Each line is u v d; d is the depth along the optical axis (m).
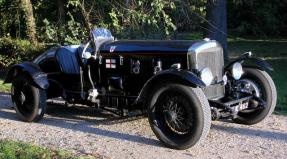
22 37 14.49
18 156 6.20
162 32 12.31
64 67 8.16
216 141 6.88
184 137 6.46
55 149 6.51
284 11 23.41
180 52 6.83
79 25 13.02
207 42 6.98
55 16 14.94
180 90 6.37
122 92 7.46
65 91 8.15
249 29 23.69
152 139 7.02
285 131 7.36
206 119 6.29
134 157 6.24
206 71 6.57
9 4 14.35
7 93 10.77
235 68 7.32
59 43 13.45
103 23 12.65
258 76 7.50
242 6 22.45
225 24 13.68
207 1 13.46
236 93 7.23
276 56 16.98
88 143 6.86
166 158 6.20
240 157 6.22
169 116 6.51
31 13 14.30
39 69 8.01
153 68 7.10
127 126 7.73
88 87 7.88
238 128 7.52
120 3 12.49
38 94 7.94
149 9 12.20
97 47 7.70
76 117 8.41
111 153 6.40
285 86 11.30
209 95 6.96
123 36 12.20
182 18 12.63
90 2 12.99
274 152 6.40
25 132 7.50
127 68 7.38
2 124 8.00
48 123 8.04
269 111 7.52
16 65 8.04
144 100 6.90
